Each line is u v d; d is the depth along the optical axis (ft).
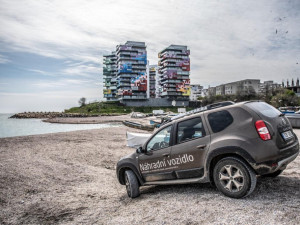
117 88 455.22
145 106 409.90
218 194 12.91
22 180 21.58
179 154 13.92
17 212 14.65
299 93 312.29
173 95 438.40
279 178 15.25
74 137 59.77
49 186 20.33
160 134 15.47
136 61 416.87
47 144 47.70
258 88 382.83
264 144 11.08
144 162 15.72
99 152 37.32
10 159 31.83
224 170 12.21
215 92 481.87
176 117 15.25
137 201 14.67
